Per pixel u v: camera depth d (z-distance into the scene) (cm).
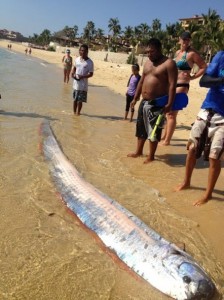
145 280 215
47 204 303
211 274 233
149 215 303
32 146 445
